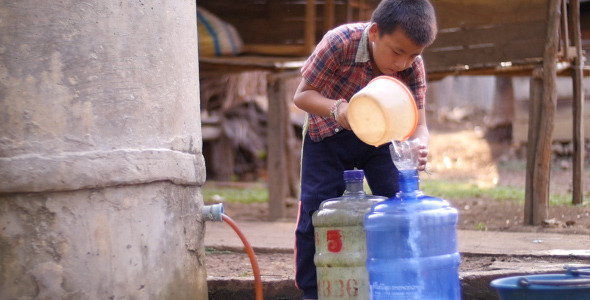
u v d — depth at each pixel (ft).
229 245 17.90
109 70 10.92
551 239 17.58
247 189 43.19
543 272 12.87
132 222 11.05
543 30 21.04
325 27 25.76
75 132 10.63
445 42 23.35
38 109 10.50
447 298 10.39
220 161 50.01
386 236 10.40
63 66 10.61
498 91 56.95
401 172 10.69
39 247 10.48
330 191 12.21
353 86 11.97
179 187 11.82
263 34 28.02
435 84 63.67
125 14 11.11
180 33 12.01
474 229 20.65
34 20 10.51
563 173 43.24
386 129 10.21
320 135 12.22
